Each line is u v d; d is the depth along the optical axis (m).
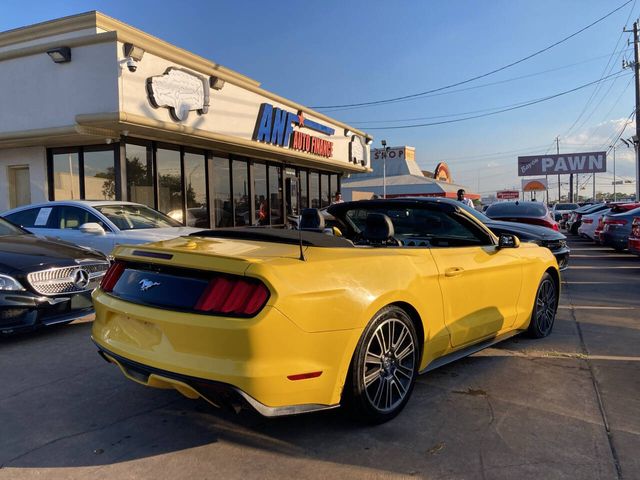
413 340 3.73
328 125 19.39
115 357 3.38
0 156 13.03
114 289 3.59
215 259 3.08
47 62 10.81
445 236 5.29
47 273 5.35
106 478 2.86
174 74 11.40
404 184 35.06
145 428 3.48
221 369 2.89
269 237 3.72
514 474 2.91
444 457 3.10
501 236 4.86
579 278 10.40
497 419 3.62
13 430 3.44
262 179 17.92
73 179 12.48
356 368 3.28
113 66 10.14
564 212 35.44
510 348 5.33
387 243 4.79
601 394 4.07
